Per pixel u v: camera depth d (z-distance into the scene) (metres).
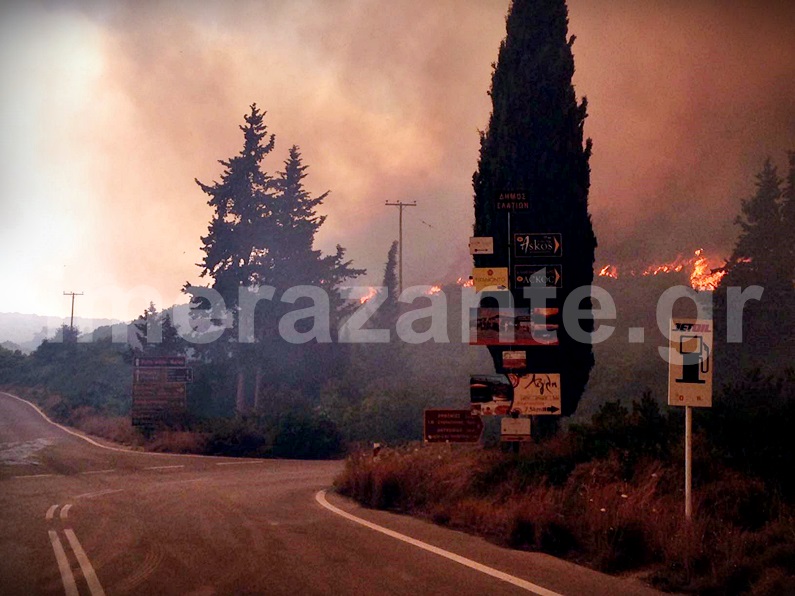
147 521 14.84
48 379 81.38
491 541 12.16
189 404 48.53
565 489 12.82
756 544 9.58
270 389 45.88
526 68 19.00
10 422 51.66
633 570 10.04
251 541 12.41
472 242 17.70
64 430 46.34
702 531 9.91
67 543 12.69
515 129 18.83
